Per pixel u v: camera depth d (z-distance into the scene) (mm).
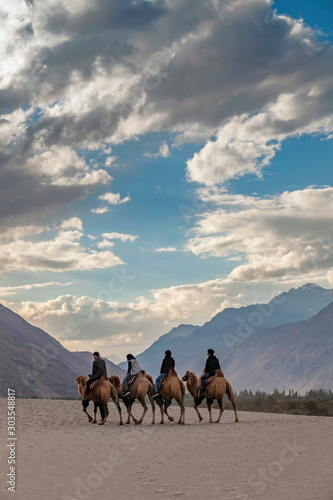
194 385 25422
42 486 11867
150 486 11445
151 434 20688
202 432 20531
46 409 32875
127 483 11922
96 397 25406
